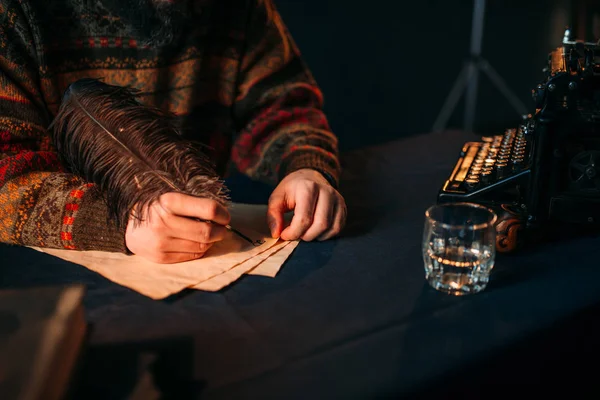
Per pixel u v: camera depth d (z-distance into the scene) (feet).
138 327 2.65
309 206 3.29
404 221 3.54
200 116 4.29
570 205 3.17
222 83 4.28
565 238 3.34
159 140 3.18
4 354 2.18
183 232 3.01
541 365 2.70
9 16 3.49
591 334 2.83
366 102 11.85
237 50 4.22
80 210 3.13
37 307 2.36
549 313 2.75
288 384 2.40
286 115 4.13
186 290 2.89
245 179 4.20
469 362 2.50
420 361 2.50
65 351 2.29
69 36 3.77
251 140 4.17
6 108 3.41
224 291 2.88
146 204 3.01
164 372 2.44
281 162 3.90
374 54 13.30
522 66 12.96
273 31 4.26
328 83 12.34
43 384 2.10
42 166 3.32
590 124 3.08
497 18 14.58
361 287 2.92
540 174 3.17
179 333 2.62
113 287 2.89
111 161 3.12
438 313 2.75
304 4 14.52
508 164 3.37
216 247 3.21
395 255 3.18
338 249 3.24
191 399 2.34
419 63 13.10
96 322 2.67
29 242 3.16
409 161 4.43
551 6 14.93
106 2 3.76
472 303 2.81
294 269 3.06
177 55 4.05
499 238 3.18
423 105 11.84
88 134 3.18
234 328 2.65
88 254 3.13
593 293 2.88
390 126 11.12
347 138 10.68
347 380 2.41
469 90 11.34
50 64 3.74
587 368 2.86
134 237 3.05
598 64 3.10
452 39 13.88
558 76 3.08
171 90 4.13
